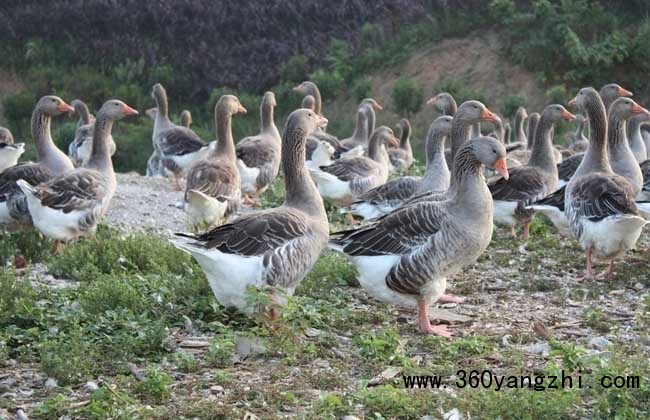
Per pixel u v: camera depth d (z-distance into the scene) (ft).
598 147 45.01
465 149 33.30
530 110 118.01
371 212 53.78
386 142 69.00
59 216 45.06
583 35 123.24
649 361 29.73
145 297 35.63
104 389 26.35
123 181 71.82
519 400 25.63
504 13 126.41
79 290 36.70
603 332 33.68
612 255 41.42
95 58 129.29
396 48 129.08
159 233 50.44
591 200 41.09
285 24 132.36
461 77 123.13
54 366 28.63
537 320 34.91
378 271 33.81
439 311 36.19
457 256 33.14
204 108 126.62
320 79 123.95
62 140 107.24
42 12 130.31
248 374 28.94
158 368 29.01
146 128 111.75
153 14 129.49
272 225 32.78
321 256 42.47
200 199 46.03
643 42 119.96
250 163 60.70
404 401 25.90
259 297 30.25
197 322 33.78
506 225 52.39
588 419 25.45
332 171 59.06
